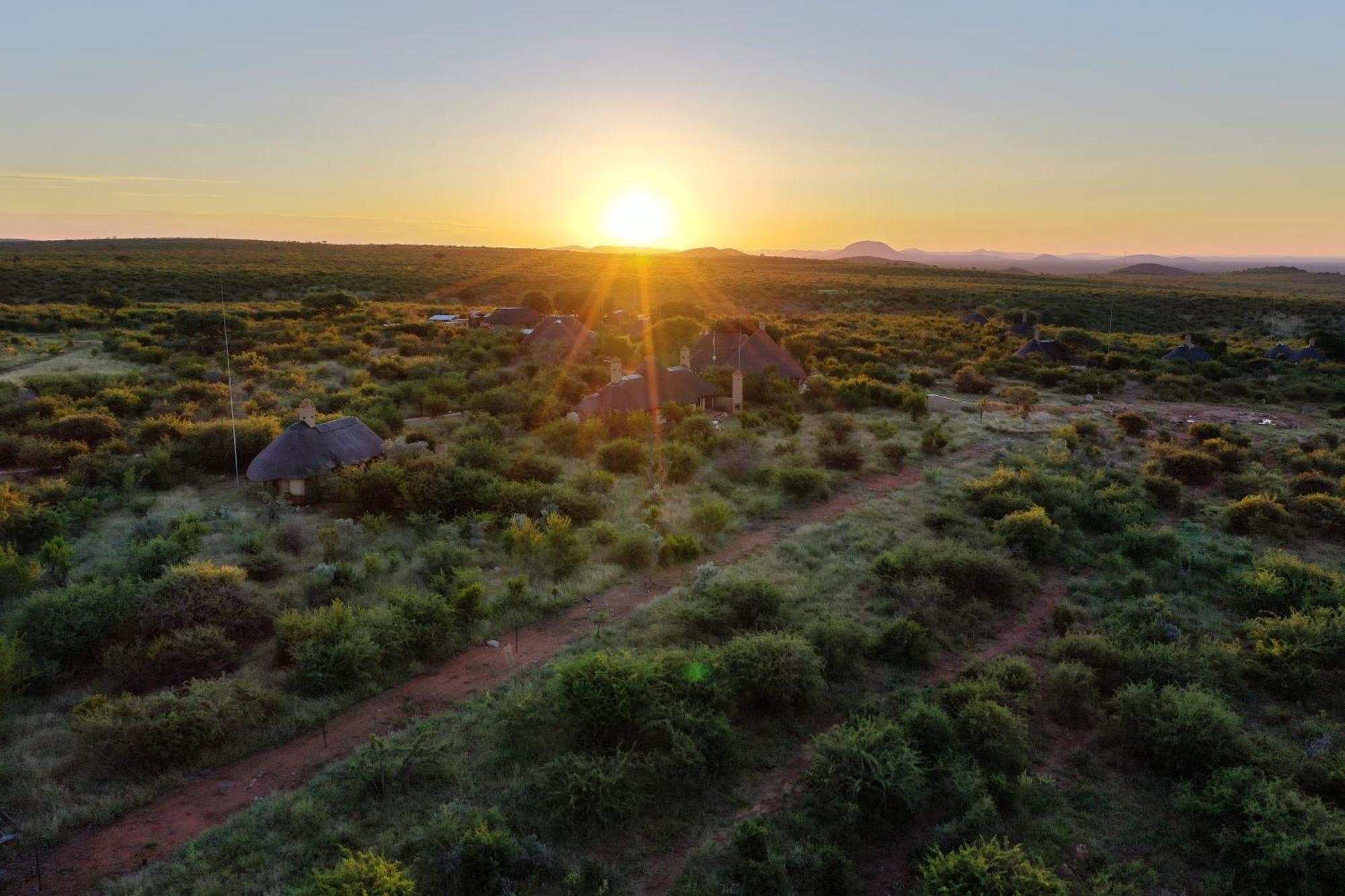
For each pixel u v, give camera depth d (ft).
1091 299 375.66
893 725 41.11
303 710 43.70
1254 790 37.50
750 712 44.73
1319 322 302.66
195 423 108.58
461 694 46.44
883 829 36.83
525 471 87.56
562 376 144.46
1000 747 40.91
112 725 38.45
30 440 92.22
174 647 46.52
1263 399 157.58
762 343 159.22
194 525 67.36
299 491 80.48
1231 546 73.05
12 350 165.58
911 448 109.91
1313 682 49.06
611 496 84.12
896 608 57.72
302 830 34.68
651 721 40.55
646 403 122.11
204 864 32.50
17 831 34.17
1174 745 40.96
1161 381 168.35
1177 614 58.65
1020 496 81.05
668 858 34.32
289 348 175.94
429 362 165.89
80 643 47.16
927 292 403.54
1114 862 35.40
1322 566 68.90
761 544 72.28
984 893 31.09
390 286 366.84
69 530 69.67
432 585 59.41
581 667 42.98
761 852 33.68
